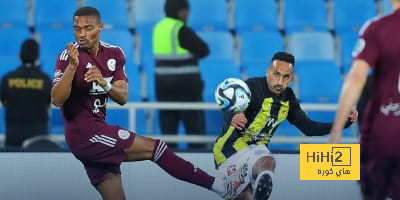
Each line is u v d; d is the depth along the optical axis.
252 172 20.91
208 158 23.78
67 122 20.11
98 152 20.12
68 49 18.69
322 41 42.28
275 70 20.80
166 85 32.25
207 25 42.78
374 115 15.80
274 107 21.14
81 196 23.33
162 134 31.95
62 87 18.92
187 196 23.67
